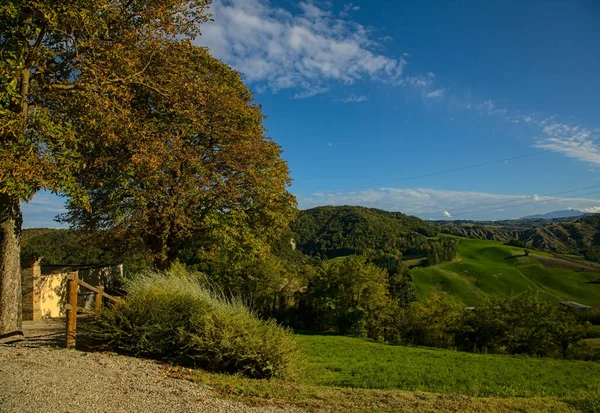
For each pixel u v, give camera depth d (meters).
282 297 34.41
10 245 10.83
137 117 14.34
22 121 8.96
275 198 20.47
